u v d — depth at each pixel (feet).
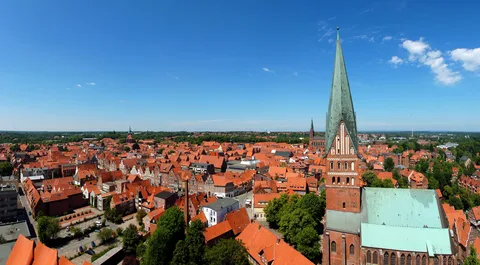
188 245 229.86
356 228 219.41
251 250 249.96
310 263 194.70
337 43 232.32
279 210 338.34
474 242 244.01
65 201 437.99
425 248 195.42
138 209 438.81
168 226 272.31
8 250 201.16
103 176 547.90
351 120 229.66
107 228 354.95
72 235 336.90
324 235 225.76
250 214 410.31
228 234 296.30
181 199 406.21
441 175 534.78
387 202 227.81
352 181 228.43
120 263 281.33
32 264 163.94
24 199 518.78
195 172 652.48
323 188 472.03
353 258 217.15
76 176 618.85
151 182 636.48
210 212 354.54
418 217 217.97
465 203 449.48
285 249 219.82
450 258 191.72
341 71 231.30
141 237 313.12
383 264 201.67
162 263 243.19
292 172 581.94
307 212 284.20
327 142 238.48
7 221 399.85
